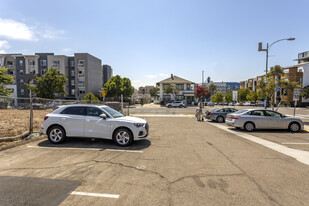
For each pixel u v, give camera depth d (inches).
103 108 278.2
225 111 595.5
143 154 221.5
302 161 200.1
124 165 182.5
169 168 175.8
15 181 143.1
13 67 2102.6
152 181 146.9
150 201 117.3
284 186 140.6
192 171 168.7
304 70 1756.9
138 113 977.5
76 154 217.0
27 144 265.1
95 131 261.1
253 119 403.9
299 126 402.6
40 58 1959.9
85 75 1990.7
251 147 261.4
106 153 223.0
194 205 113.7
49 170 166.9
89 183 141.6
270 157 213.6
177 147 257.6
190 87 2057.1
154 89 3998.5
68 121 264.8
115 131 259.9
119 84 1952.5
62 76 1341.0
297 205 115.0
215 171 169.2
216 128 452.4
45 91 1274.6
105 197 121.4
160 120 648.4
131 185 139.4
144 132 264.5
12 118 366.3
